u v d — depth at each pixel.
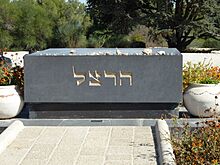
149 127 7.86
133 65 8.20
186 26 31.39
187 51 32.16
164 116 8.30
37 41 37.59
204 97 8.09
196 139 6.15
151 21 31.53
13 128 7.57
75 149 6.69
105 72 8.24
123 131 7.63
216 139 5.96
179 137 6.96
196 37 33.38
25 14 36.31
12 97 8.26
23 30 36.28
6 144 6.87
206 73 8.81
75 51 9.59
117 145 6.86
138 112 8.34
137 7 33.06
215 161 5.45
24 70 8.27
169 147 6.33
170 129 7.65
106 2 32.72
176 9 32.81
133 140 7.11
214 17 31.83
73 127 7.91
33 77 8.27
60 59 8.24
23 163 6.12
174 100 8.20
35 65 8.25
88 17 38.59
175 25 32.53
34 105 8.40
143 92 8.23
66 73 8.26
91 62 8.23
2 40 35.44
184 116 8.30
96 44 38.22
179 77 8.16
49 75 8.27
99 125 8.01
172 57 8.15
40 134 7.49
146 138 7.20
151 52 8.91
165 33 32.75
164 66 8.17
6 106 8.19
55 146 6.84
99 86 8.28
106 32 35.72
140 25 33.19
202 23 31.28
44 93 8.30
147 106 8.31
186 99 8.34
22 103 8.53
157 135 7.18
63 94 8.30
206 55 22.19
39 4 40.69
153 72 8.19
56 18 39.09
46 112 8.42
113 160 6.20
